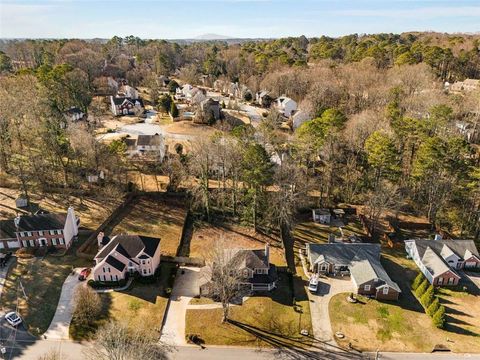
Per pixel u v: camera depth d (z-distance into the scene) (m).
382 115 99.06
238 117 136.88
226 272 54.94
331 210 85.56
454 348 50.88
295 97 147.88
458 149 75.69
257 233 77.56
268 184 82.12
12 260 64.94
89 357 46.78
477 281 64.75
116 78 190.38
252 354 49.19
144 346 43.31
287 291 60.94
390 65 163.88
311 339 51.78
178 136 117.81
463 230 78.56
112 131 120.75
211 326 53.38
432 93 112.06
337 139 90.69
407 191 89.44
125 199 85.69
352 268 64.12
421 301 59.47
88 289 56.56
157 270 63.69
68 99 130.25
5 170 90.81
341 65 162.00
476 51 166.88
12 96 98.88
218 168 88.56
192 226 79.38
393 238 77.25
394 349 50.56
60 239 68.06
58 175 91.69
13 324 51.81
